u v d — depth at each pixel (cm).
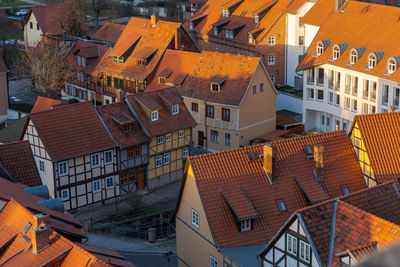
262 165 3778
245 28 8656
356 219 2745
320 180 3838
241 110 6606
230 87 6706
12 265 2941
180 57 7419
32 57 8600
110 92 8156
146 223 5266
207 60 7044
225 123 6744
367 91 6406
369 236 2634
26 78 9425
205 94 6856
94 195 5525
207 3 9706
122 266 3178
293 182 3788
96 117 5572
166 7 13562
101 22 13650
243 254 3394
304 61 7069
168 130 5928
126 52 7975
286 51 8412
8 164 5162
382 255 384
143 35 8031
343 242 2712
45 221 3052
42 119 5266
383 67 6128
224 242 3484
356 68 6400
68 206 5350
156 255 4653
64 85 8844
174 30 7719
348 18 6912
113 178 5631
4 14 13575
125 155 5656
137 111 5812
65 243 2941
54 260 2827
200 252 3753
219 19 9144
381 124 4025
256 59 6669
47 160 5159
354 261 2473
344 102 6725
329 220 2842
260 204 3638
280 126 7288
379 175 3862
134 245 4831
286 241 2931
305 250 2795
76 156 5250
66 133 5322
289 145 3919
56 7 10612
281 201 3694
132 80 7775
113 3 14675
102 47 8588
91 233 5041
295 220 2834
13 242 3112
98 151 5403
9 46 10512
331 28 7019
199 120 6988
